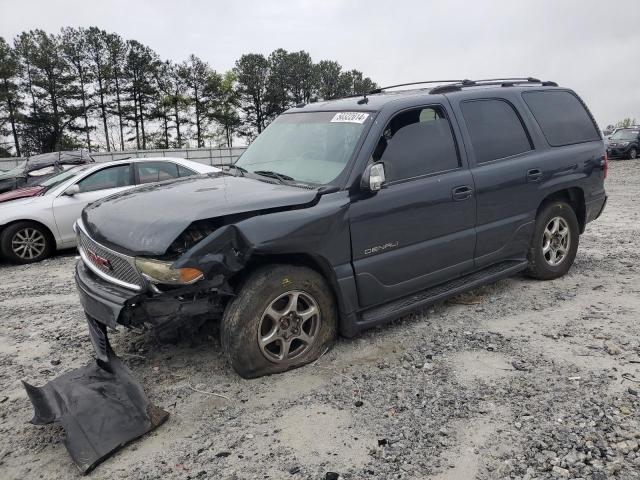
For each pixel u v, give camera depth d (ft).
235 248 10.96
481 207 15.33
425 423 10.22
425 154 14.29
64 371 13.05
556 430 9.82
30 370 13.16
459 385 11.56
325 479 8.76
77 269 13.29
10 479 9.12
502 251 16.33
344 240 12.51
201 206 11.59
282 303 12.19
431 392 11.30
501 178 15.74
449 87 15.84
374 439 9.80
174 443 9.86
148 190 13.83
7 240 26.27
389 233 13.32
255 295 11.51
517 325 14.75
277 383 11.84
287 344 12.20
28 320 16.89
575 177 18.03
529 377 11.80
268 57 198.29
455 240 14.76
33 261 26.94
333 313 12.84
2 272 24.85
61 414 10.02
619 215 33.47
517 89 17.54
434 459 9.19
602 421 10.03
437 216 14.26
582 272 19.49
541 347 13.29
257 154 15.69
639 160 90.63
